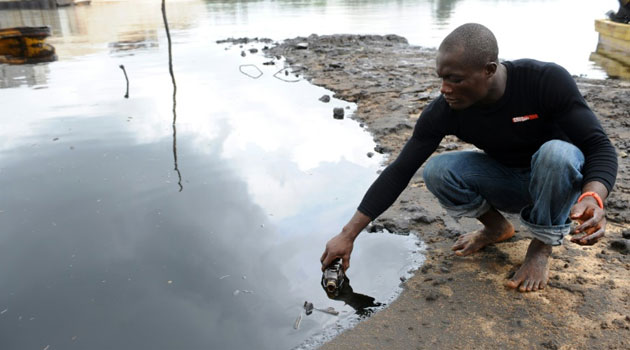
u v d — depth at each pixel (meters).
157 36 14.24
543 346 2.28
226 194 4.05
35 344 2.45
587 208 2.11
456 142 5.17
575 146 2.43
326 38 12.29
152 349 2.40
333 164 4.65
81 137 5.47
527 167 2.77
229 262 3.12
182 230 3.51
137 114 6.32
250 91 7.46
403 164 2.78
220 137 5.43
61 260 3.16
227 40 12.88
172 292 2.83
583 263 2.87
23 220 3.66
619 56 9.63
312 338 2.45
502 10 18.67
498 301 2.61
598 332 2.33
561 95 2.38
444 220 3.50
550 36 11.94
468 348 2.30
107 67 9.62
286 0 29.94
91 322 2.60
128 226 3.57
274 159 4.79
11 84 8.27
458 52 2.31
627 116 5.50
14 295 2.82
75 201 3.95
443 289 2.74
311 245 3.29
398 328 2.47
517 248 3.07
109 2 31.20
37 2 26.83
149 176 4.41
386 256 3.16
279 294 2.81
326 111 6.41
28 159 4.85
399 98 6.77
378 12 19.89
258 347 2.39
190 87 7.77
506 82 2.46
